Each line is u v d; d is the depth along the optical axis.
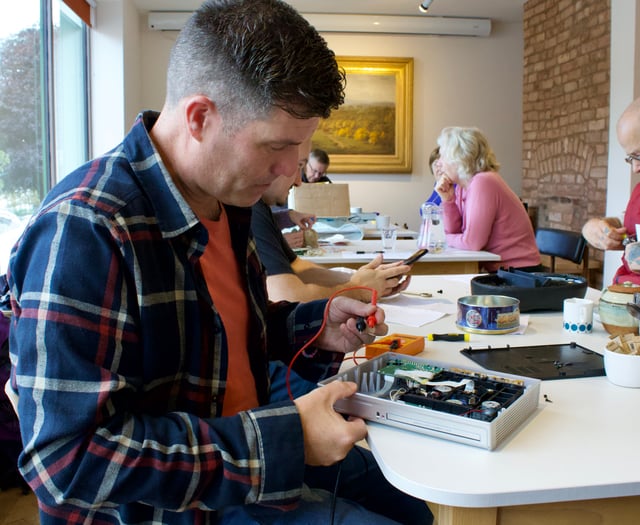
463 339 1.34
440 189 3.45
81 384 0.72
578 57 5.18
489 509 0.75
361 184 6.62
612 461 0.77
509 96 6.68
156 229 0.84
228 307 1.02
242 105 0.78
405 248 3.30
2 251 3.31
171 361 0.84
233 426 0.79
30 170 3.83
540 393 1.01
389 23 6.24
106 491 0.72
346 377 0.98
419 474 0.73
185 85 0.82
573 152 5.31
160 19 6.10
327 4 5.95
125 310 0.78
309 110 0.79
